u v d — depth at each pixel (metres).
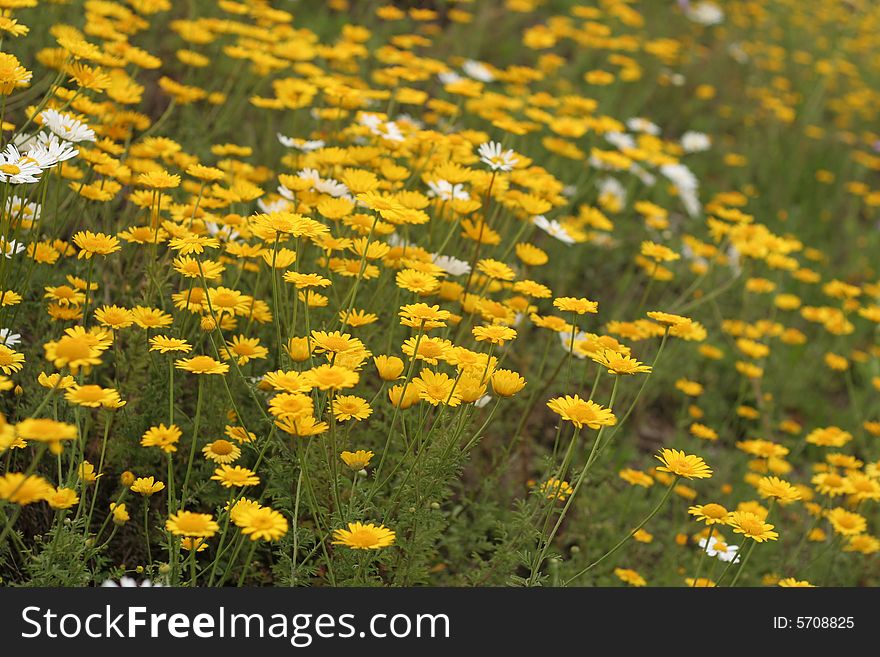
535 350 4.32
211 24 4.86
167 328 2.98
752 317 5.80
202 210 3.31
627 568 3.66
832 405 5.61
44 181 2.94
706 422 4.96
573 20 8.59
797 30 11.44
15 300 2.69
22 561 2.52
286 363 2.66
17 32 3.18
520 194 3.84
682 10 9.99
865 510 4.21
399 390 2.50
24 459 2.78
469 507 3.33
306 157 4.05
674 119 8.16
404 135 4.07
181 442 2.90
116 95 3.59
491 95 4.77
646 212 4.94
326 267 3.10
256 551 2.87
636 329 3.71
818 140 8.72
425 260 3.14
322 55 4.76
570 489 2.87
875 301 6.26
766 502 4.14
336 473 2.41
